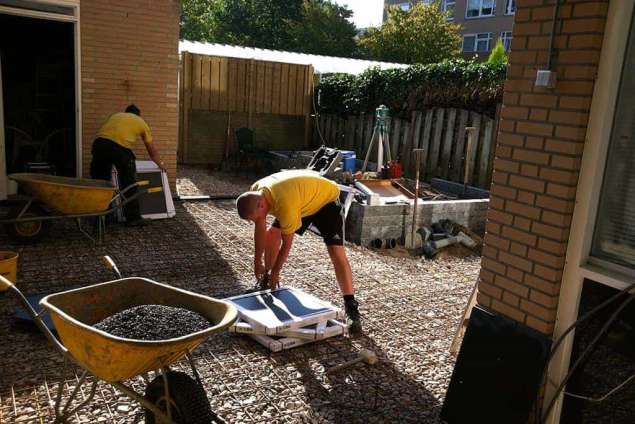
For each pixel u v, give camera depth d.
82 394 3.38
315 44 33.34
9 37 9.77
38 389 3.41
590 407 2.90
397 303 5.27
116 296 3.11
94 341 2.46
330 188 4.56
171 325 2.79
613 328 2.77
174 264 6.00
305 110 13.95
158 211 7.92
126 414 3.20
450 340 4.48
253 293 4.61
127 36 8.34
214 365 3.85
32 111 10.05
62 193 5.94
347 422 3.29
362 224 7.21
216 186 10.73
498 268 3.23
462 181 10.17
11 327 4.23
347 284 4.55
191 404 2.73
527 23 2.99
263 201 4.18
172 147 9.00
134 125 7.09
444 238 7.38
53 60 10.05
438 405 3.54
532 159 3.01
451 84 10.28
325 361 4.00
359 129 12.61
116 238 6.84
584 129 2.78
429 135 10.80
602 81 2.70
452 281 6.07
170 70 8.74
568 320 2.93
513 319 3.15
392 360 4.09
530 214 3.03
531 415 3.04
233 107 13.13
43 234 6.50
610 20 2.66
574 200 2.86
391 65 17.86
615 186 2.78
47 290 5.00
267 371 3.81
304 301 4.55
